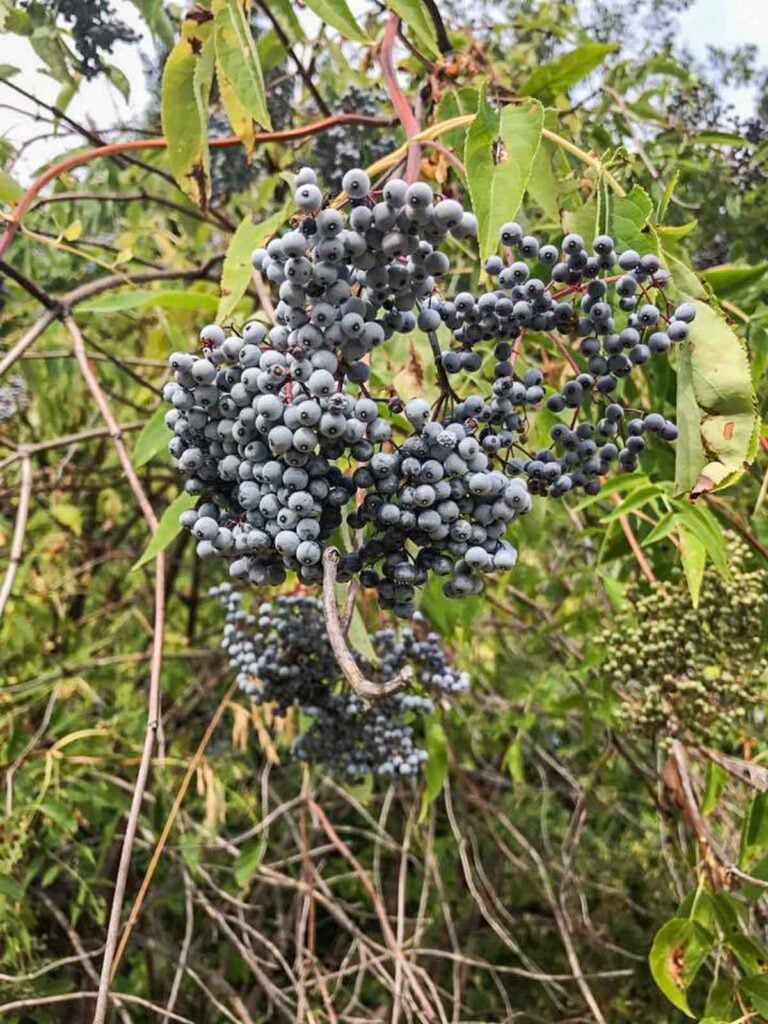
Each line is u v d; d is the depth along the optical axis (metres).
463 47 0.44
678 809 0.44
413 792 0.58
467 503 0.19
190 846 0.48
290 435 0.18
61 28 0.40
